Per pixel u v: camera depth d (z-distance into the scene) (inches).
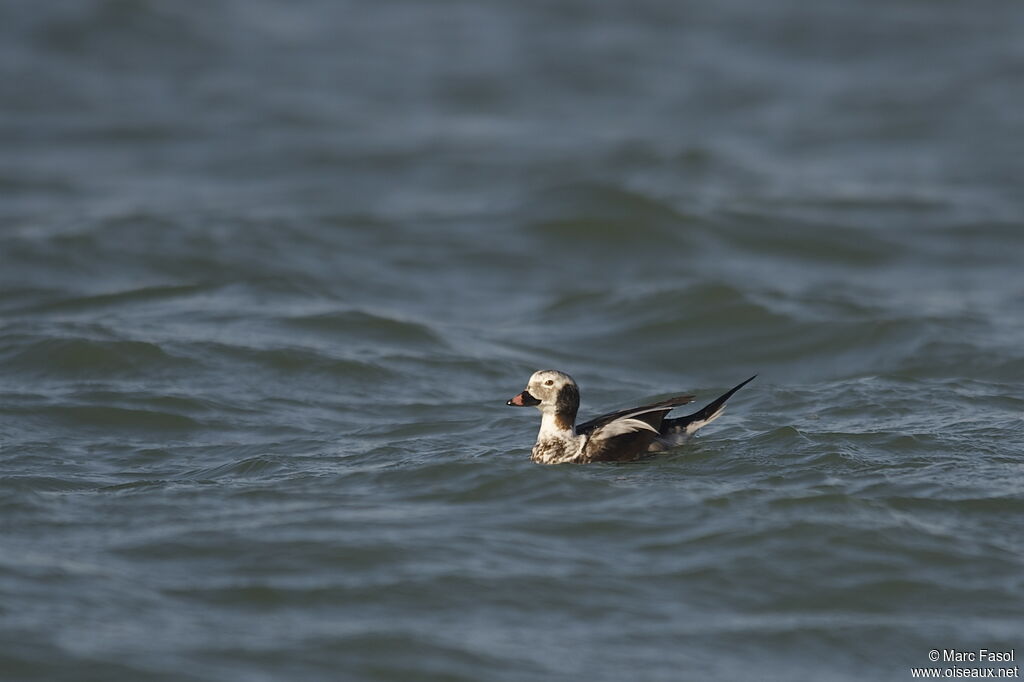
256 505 442.9
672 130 1441.9
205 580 380.8
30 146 1331.2
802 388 615.8
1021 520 427.8
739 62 1770.4
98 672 329.7
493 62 1744.6
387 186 1196.5
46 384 615.5
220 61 1697.8
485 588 378.0
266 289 818.2
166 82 1600.6
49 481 477.4
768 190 1157.1
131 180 1206.9
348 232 997.2
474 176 1229.7
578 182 1092.5
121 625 352.8
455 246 981.8
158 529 417.7
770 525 418.0
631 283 903.1
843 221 1056.2
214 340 681.6
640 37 1871.3
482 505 439.2
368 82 1641.2
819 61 1781.5
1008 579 389.7
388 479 470.6
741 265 959.6
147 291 805.2
